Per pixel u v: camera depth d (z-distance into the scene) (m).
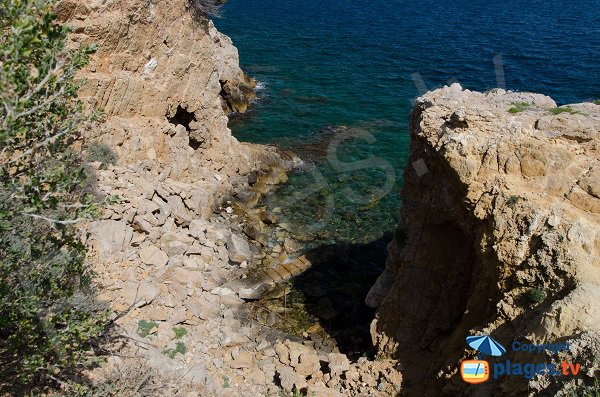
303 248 24.05
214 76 29.14
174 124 27.97
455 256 16.09
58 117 9.41
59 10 21.09
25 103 7.65
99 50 22.67
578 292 11.30
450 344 14.61
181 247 20.09
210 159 28.94
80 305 12.75
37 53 8.52
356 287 21.69
